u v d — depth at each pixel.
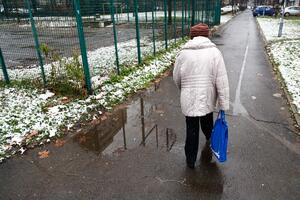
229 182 3.34
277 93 6.41
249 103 5.81
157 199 3.10
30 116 5.15
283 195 3.11
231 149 4.03
